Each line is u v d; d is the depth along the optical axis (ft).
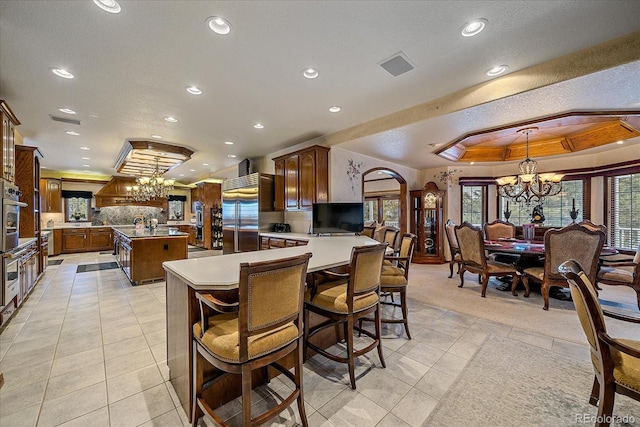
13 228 10.23
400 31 6.47
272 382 6.38
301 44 6.95
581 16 5.93
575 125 13.96
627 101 9.03
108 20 5.99
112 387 6.16
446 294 13.30
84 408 5.49
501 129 11.81
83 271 18.42
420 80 8.87
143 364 7.11
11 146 10.64
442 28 6.36
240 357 4.26
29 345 8.13
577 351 7.72
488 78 8.77
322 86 9.27
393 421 5.17
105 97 9.99
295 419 5.23
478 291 13.83
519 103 9.18
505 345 8.11
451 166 21.50
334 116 12.23
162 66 7.93
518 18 6.00
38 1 5.41
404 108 11.32
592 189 16.85
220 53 7.31
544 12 5.81
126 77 8.54
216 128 13.87
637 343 4.83
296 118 12.48
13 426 5.01
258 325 4.39
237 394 5.85
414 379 6.47
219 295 5.49
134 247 15.02
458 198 21.72
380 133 12.71
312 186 14.97
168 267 6.20
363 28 6.35
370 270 6.52
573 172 17.37
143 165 21.72
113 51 7.16
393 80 8.85
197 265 6.43
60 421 5.14
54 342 8.32
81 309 11.24
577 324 9.64
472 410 5.44
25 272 12.02
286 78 8.68
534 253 12.17
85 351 7.77
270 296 4.46
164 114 11.81
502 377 6.53
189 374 5.15
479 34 6.56
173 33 6.47
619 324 9.63
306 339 7.08
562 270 5.04
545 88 8.04
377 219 29.66
